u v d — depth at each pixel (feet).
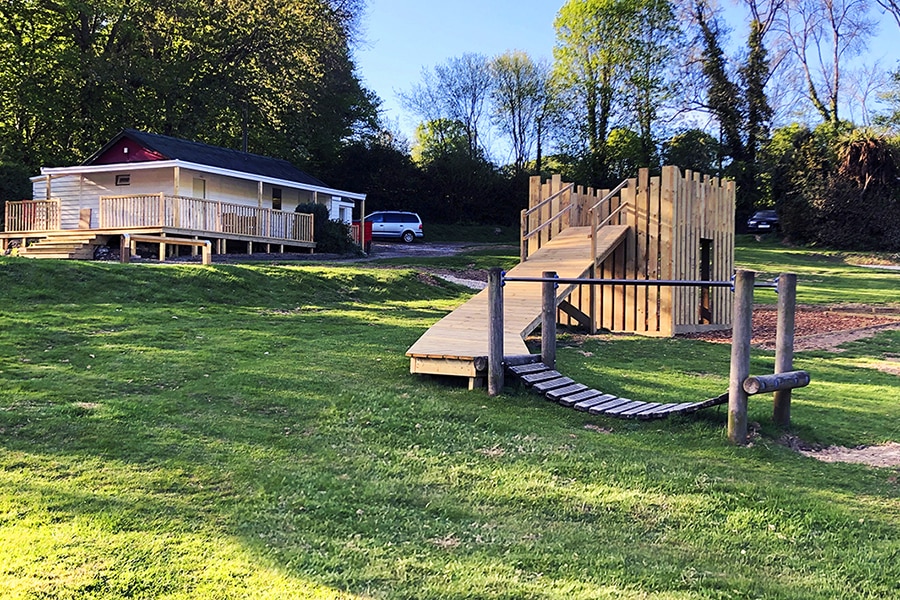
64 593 12.20
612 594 12.68
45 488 16.62
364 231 107.14
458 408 24.52
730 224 53.67
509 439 21.74
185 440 20.31
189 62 124.88
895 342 43.75
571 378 30.04
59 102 116.88
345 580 12.92
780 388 21.98
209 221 85.51
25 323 35.12
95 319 37.81
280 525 15.31
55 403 22.86
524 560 13.94
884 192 123.34
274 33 128.88
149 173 89.66
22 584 12.43
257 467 18.69
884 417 25.40
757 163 152.05
